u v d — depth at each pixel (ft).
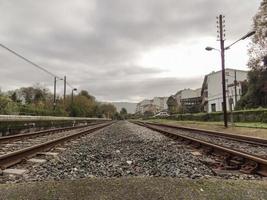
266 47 146.72
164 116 368.89
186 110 371.15
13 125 78.69
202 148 43.27
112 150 42.45
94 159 33.88
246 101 197.88
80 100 321.11
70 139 61.77
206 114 178.70
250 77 191.31
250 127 91.61
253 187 17.92
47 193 16.84
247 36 93.97
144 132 93.71
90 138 67.87
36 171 27.14
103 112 506.89
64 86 252.21
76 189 17.39
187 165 29.01
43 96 323.16
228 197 16.07
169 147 46.01
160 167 27.91
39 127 102.22
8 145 52.11
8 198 16.28
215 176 24.06
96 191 17.02
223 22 105.29
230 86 254.88
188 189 17.25
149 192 16.81
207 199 15.78
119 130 107.86
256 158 25.76
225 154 33.35
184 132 92.17
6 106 130.82
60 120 135.13
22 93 337.93
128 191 16.99
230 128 98.07
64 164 30.58
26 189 17.62
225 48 105.09
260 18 144.15
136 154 37.50
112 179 19.51
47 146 44.50
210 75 292.61
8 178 24.08
